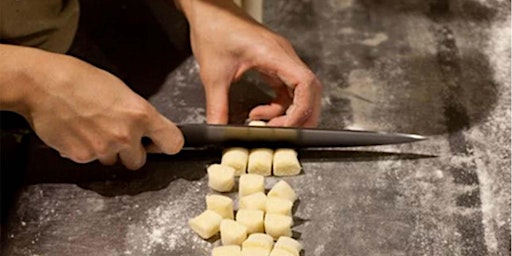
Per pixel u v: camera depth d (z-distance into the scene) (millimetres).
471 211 1032
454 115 1155
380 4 1334
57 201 1052
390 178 1069
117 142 1001
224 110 1106
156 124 1009
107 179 1074
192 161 1092
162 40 1269
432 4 1335
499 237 1005
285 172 1069
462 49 1259
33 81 967
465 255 986
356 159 1091
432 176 1071
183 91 1189
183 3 1168
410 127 1141
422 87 1197
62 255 998
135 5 1325
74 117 988
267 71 1093
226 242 987
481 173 1076
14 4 1071
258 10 1253
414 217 1025
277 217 995
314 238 1003
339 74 1218
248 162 1073
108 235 1015
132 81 1207
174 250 996
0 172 1129
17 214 1039
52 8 1134
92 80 984
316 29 1296
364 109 1166
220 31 1112
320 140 1087
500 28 1295
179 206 1043
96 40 1272
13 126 1136
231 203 1018
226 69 1112
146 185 1066
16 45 1071
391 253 988
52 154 1103
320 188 1059
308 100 1069
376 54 1250
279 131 1066
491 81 1207
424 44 1267
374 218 1023
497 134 1127
